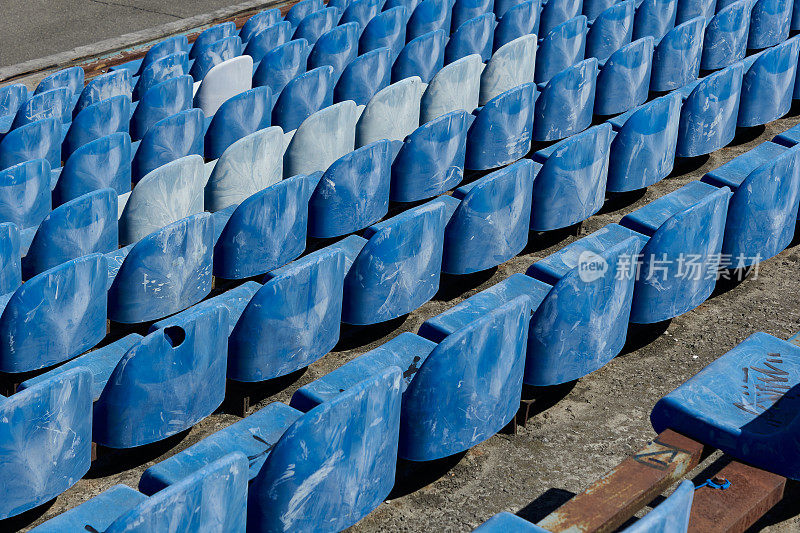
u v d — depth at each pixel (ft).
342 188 16.19
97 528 9.53
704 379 11.76
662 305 13.88
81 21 38.42
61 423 10.43
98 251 15.57
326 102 21.99
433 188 17.90
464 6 28.86
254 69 26.32
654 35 25.63
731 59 23.98
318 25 28.81
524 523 8.81
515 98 18.38
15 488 10.36
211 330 11.47
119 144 18.30
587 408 13.42
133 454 12.78
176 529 8.24
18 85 26.50
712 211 13.55
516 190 14.97
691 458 10.73
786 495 11.53
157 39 36.14
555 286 11.80
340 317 13.60
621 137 17.26
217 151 20.76
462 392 10.93
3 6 40.01
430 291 14.52
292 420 11.18
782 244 15.76
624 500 9.87
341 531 11.11
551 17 27.43
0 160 20.62
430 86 20.48
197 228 14.21
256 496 9.62
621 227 15.56
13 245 14.84
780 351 12.42
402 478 12.02
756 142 21.83
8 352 13.05
